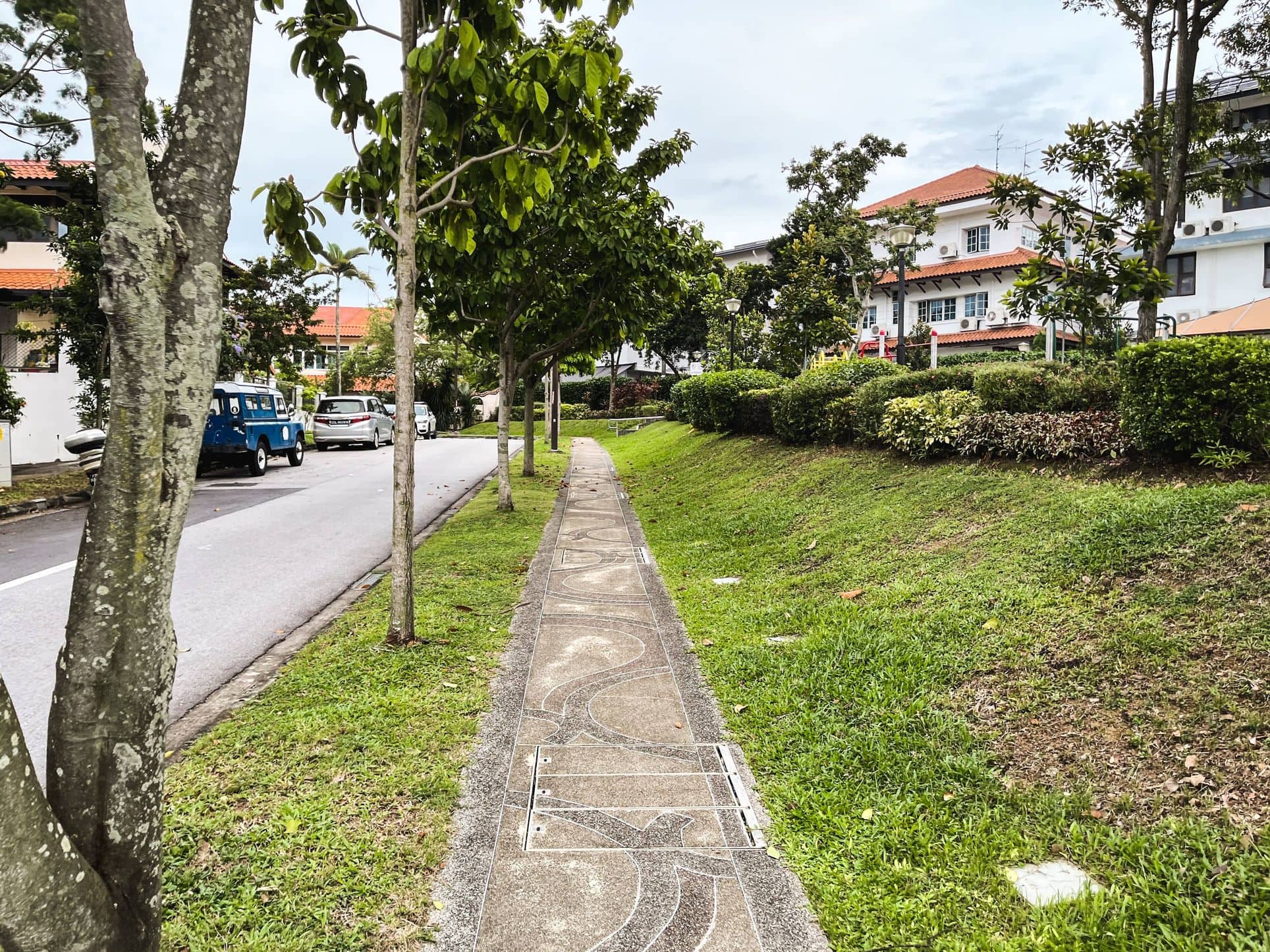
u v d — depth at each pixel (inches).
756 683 181.9
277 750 146.8
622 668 197.3
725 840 121.2
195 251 73.9
